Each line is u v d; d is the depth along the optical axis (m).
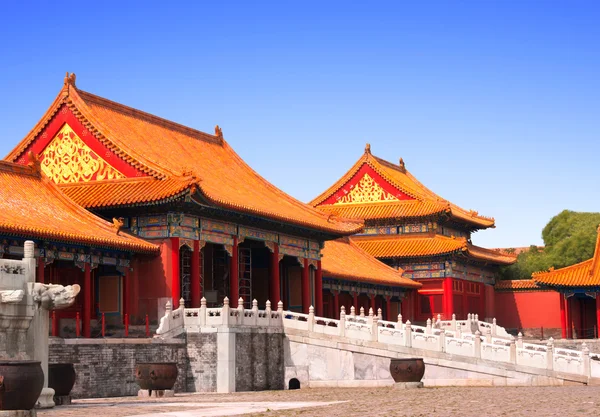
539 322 122.62
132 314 68.50
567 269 107.94
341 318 66.81
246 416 37.00
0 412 32.88
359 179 122.25
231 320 62.62
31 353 38.91
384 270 108.62
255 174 90.94
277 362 67.06
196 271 70.31
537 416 35.78
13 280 38.38
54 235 58.31
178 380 61.12
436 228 117.94
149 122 82.12
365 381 65.06
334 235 88.94
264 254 87.75
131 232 70.00
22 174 66.19
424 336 64.81
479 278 122.38
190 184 66.75
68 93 74.12
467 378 63.19
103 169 72.06
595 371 62.28
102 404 45.09
